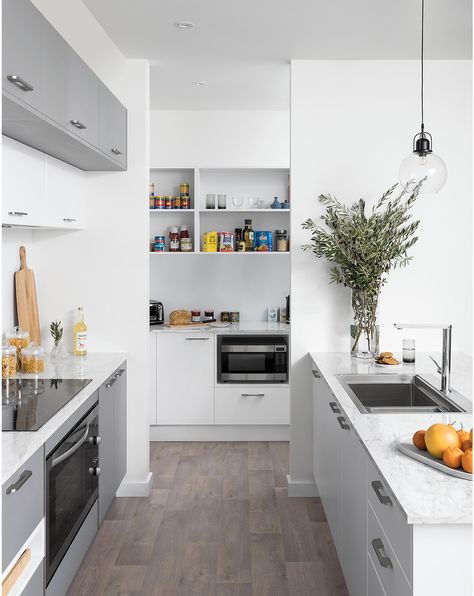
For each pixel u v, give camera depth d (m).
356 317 3.43
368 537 2.00
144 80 3.64
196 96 4.60
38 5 3.02
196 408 4.84
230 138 5.13
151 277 5.32
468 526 1.44
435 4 2.85
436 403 2.63
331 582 2.72
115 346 3.69
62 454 2.28
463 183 3.62
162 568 2.84
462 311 3.64
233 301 5.34
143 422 3.71
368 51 3.48
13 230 3.34
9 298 3.30
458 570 1.44
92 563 2.89
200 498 3.69
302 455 3.72
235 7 2.91
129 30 3.20
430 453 1.79
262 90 4.42
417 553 1.44
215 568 2.85
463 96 3.60
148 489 3.73
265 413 4.84
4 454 1.87
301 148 3.63
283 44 3.38
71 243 3.66
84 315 3.68
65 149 2.85
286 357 4.84
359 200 3.62
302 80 3.62
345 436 2.46
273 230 5.30
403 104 3.61
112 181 3.65
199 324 5.11
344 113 3.62
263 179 5.27
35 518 2.01
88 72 2.80
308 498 3.69
